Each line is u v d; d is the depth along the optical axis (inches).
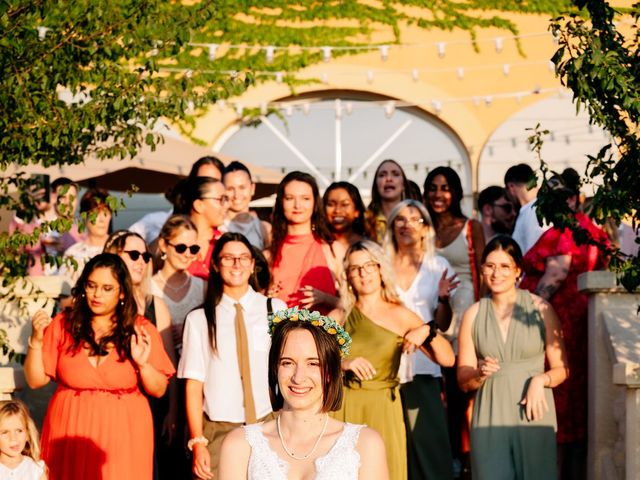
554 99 617.9
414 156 631.8
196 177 316.8
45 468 231.3
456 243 333.4
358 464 159.3
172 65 606.9
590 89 233.5
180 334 286.2
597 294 279.4
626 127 238.7
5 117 253.4
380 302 267.1
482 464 265.7
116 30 259.1
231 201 342.3
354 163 630.5
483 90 628.7
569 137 613.9
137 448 241.8
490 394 267.6
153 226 359.3
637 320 276.7
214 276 262.4
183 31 261.6
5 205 271.9
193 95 265.1
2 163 262.5
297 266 295.4
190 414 255.6
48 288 287.7
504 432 265.6
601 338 278.1
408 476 282.8
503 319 270.8
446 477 283.1
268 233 343.0
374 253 265.0
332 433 162.6
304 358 161.8
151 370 242.7
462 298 328.2
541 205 245.1
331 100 631.8
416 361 285.1
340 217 324.8
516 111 624.7
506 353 267.7
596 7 241.1
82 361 240.5
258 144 628.4
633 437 249.6
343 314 268.1
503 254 269.4
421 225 297.6
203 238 314.8
